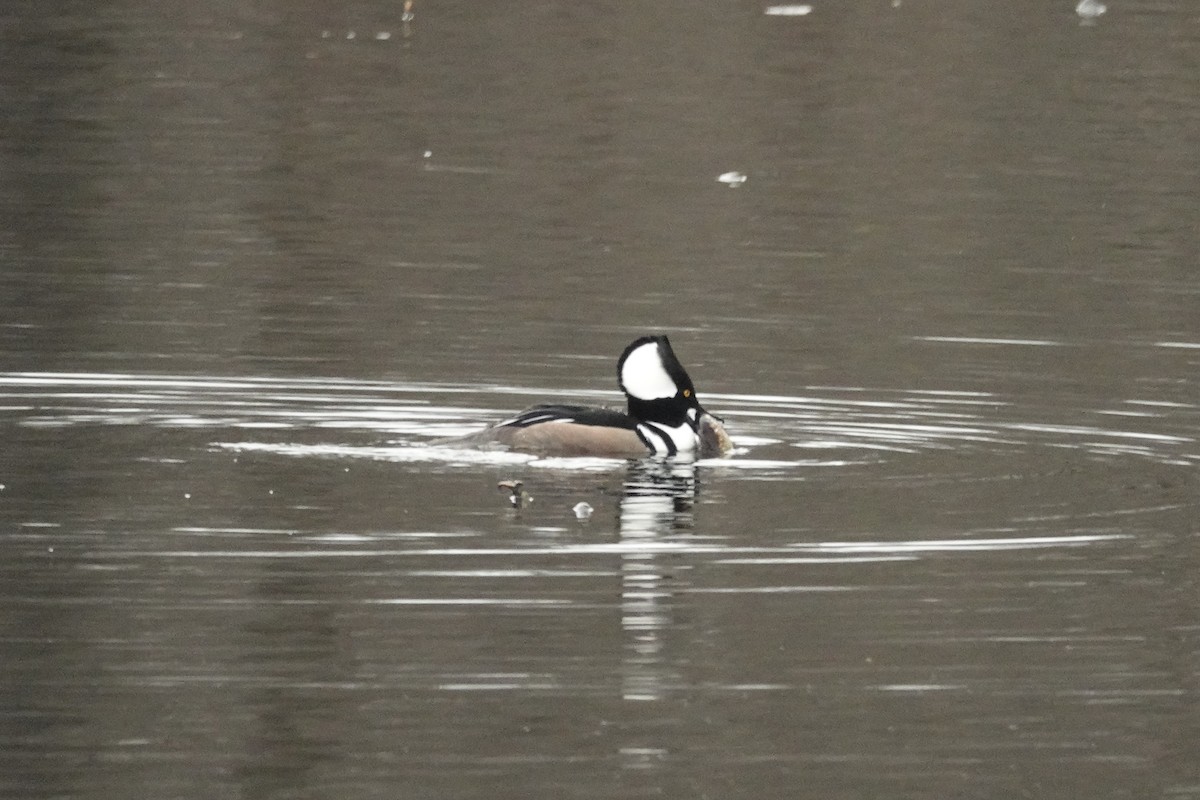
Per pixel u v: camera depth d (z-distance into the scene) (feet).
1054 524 45.16
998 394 58.44
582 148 90.38
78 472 47.62
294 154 89.51
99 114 94.58
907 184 85.35
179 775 31.58
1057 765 32.60
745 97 97.25
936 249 76.18
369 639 37.09
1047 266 74.18
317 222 79.66
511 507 45.52
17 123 92.53
